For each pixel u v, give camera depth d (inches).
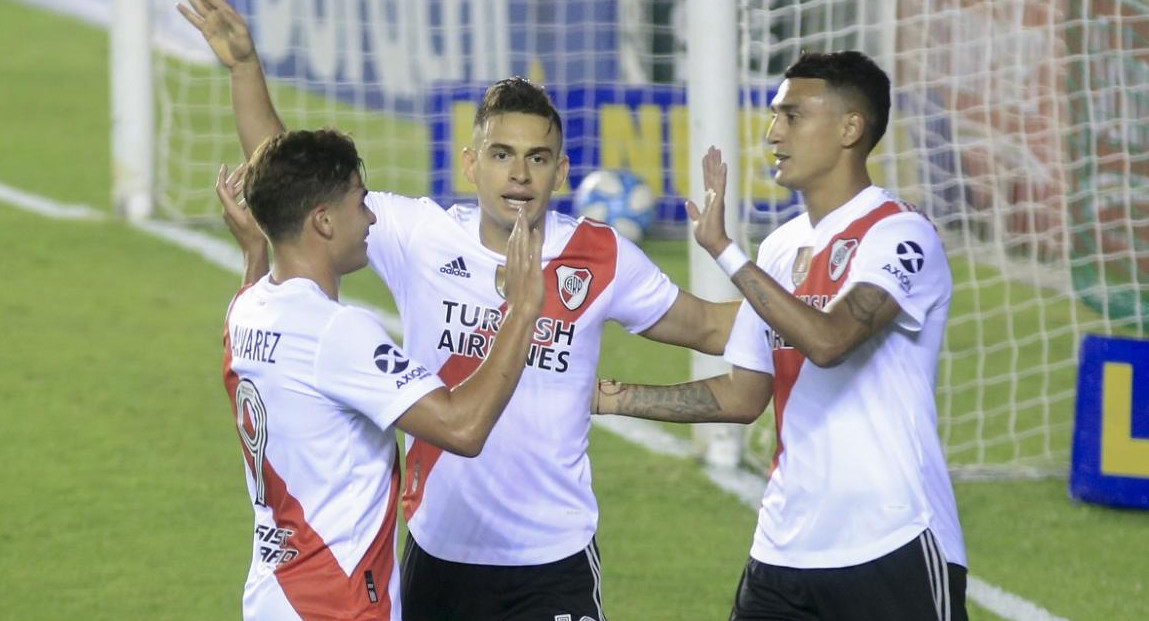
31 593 769.6
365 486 454.0
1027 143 1369.3
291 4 2021.4
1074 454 951.0
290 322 446.6
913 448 509.0
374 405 439.8
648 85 1676.9
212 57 2160.4
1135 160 1296.8
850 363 510.3
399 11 2009.1
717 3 916.0
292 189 446.9
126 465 970.1
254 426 455.8
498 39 1945.1
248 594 463.8
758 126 1146.7
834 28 1266.0
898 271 492.4
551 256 528.4
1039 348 1267.2
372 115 2038.6
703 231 483.5
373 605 454.9
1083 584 812.6
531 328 444.5
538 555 528.1
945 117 1371.8
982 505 943.0
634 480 969.5
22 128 2046.0
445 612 541.3
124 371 1159.6
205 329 1274.6
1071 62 1328.7
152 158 1626.5
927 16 1318.9
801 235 533.6
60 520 874.8
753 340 547.5
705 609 765.3
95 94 2263.8
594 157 1672.0
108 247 1513.3
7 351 1193.4
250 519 887.1
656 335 554.9
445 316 529.3
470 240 527.5
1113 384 944.3
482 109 517.3
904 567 504.7
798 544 518.3
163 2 2186.3
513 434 522.6
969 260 1363.2
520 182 505.4
